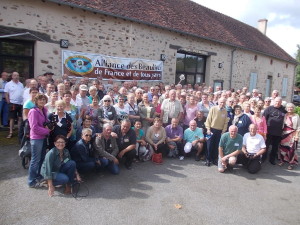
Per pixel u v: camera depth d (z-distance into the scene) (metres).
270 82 16.50
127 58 8.33
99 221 2.81
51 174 3.24
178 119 5.37
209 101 6.05
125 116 5.03
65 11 6.86
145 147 4.87
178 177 4.20
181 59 10.55
